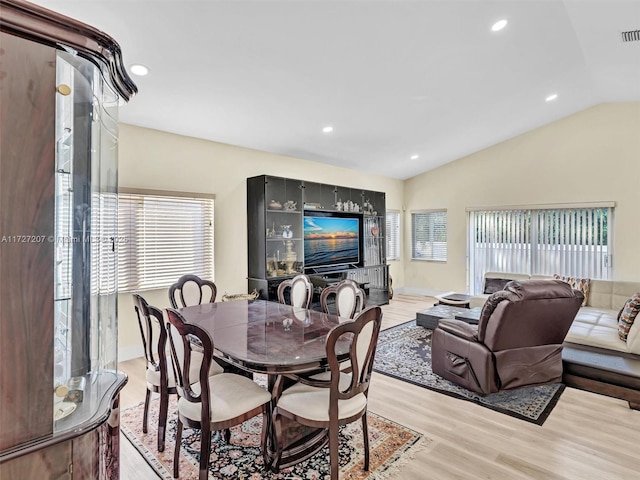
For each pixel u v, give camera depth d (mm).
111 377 1427
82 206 1194
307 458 2072
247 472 1956
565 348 3299
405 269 7961
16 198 977
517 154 6176
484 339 2727
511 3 2701
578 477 1887
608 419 2500
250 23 2490
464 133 5629
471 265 6852
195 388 2020
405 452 2125
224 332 2336
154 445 2215
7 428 958
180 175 4230
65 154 1114
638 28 3146
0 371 948
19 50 978
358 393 1876
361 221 6578
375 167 6801
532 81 4172
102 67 1250
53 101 1054
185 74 3014
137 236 3863
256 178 4867
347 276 6070
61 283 1103
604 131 5336
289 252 5164
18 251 982
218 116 3883
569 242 5695
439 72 3629
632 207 5145
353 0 2402
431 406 2727
